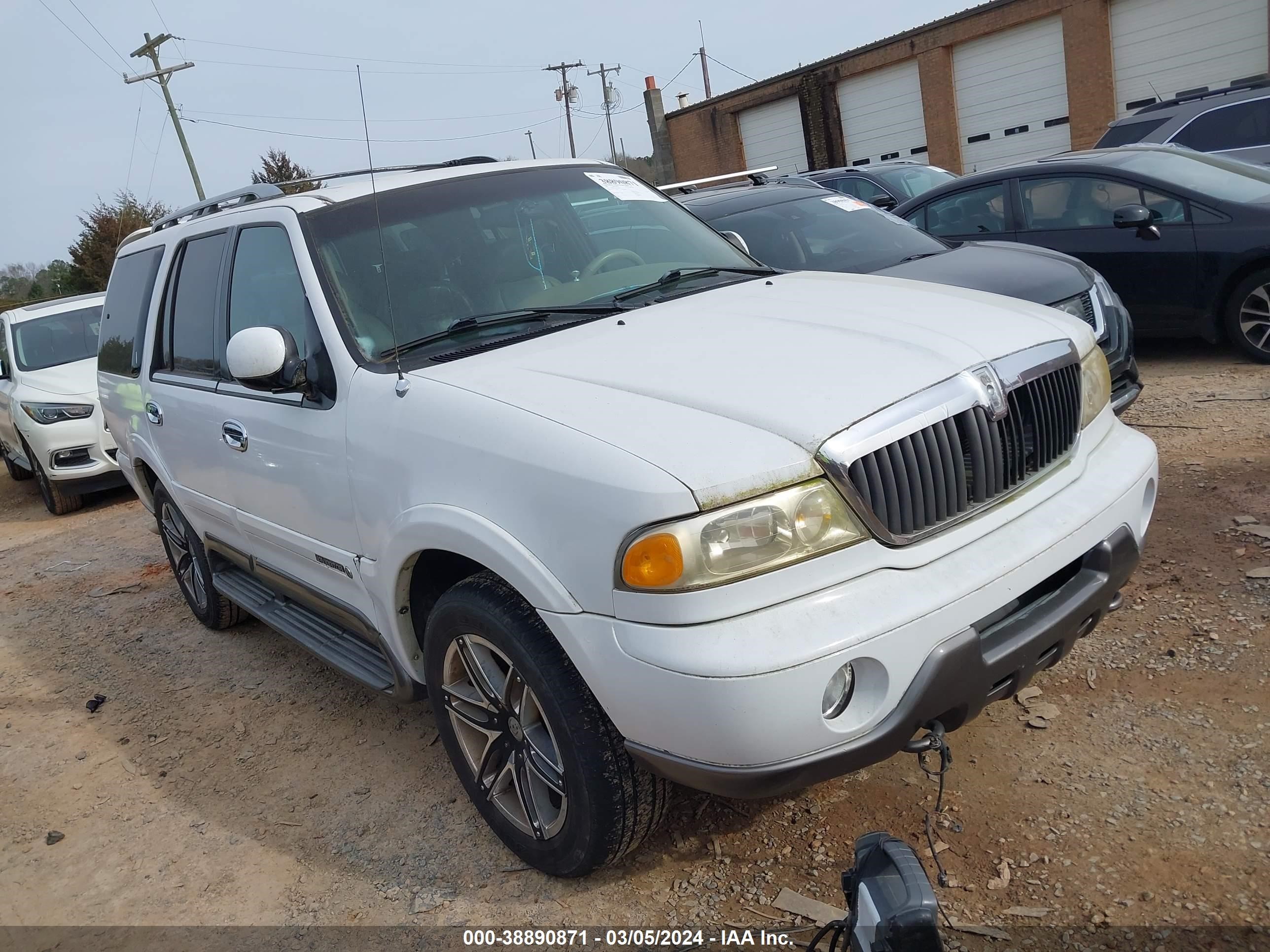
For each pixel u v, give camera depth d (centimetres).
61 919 313
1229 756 285
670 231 402
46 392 929
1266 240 627
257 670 484
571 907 275
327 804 352
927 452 238
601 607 229
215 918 300
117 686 495
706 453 223
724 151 2873
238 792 372
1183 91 1891
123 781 396
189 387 419
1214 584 378
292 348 323
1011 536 248
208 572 502
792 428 230
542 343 302
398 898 294
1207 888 242
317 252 334
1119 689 328
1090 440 292
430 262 338
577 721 248
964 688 232
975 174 778
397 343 310
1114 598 279
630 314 324
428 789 351
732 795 225
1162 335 692
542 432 243
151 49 3550
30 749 438
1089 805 277
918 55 2266
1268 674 318
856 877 191
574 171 406
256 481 369
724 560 216
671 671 216
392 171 403
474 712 292
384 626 318
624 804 254
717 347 276
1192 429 550
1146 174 682
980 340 271
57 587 695
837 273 382
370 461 295
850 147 2538
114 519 895
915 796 294
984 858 264
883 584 227
